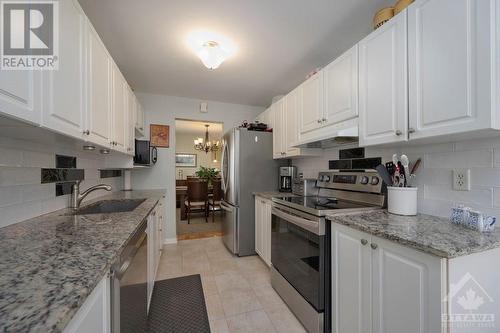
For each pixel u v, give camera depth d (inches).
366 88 53.7
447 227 41.1
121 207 79.9
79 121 44.2
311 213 57.8
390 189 53.6
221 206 127.0
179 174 284.4
